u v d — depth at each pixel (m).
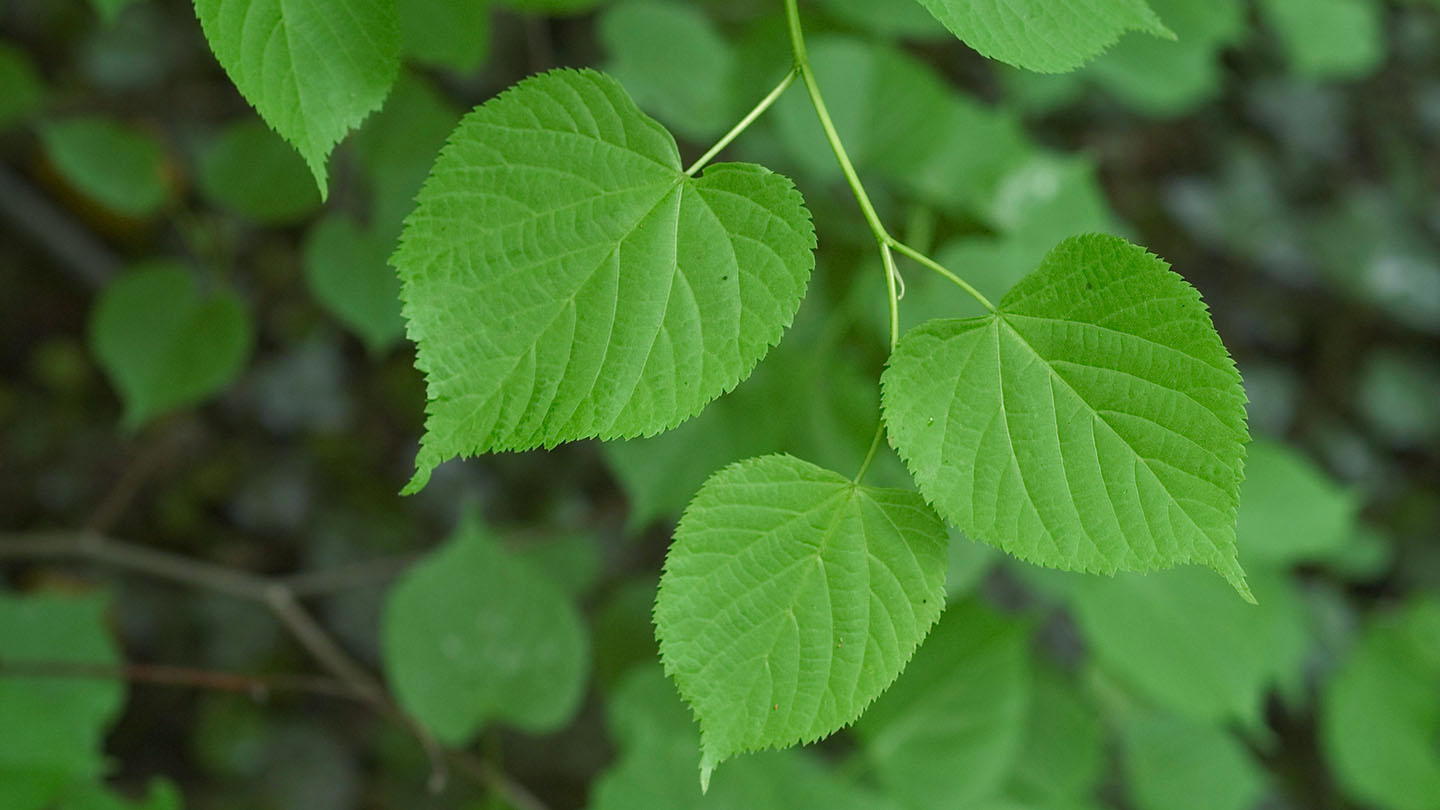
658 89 1.37
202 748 2.29
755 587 0.84
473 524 1.23
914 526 0.84
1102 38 0.85
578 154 0.83
